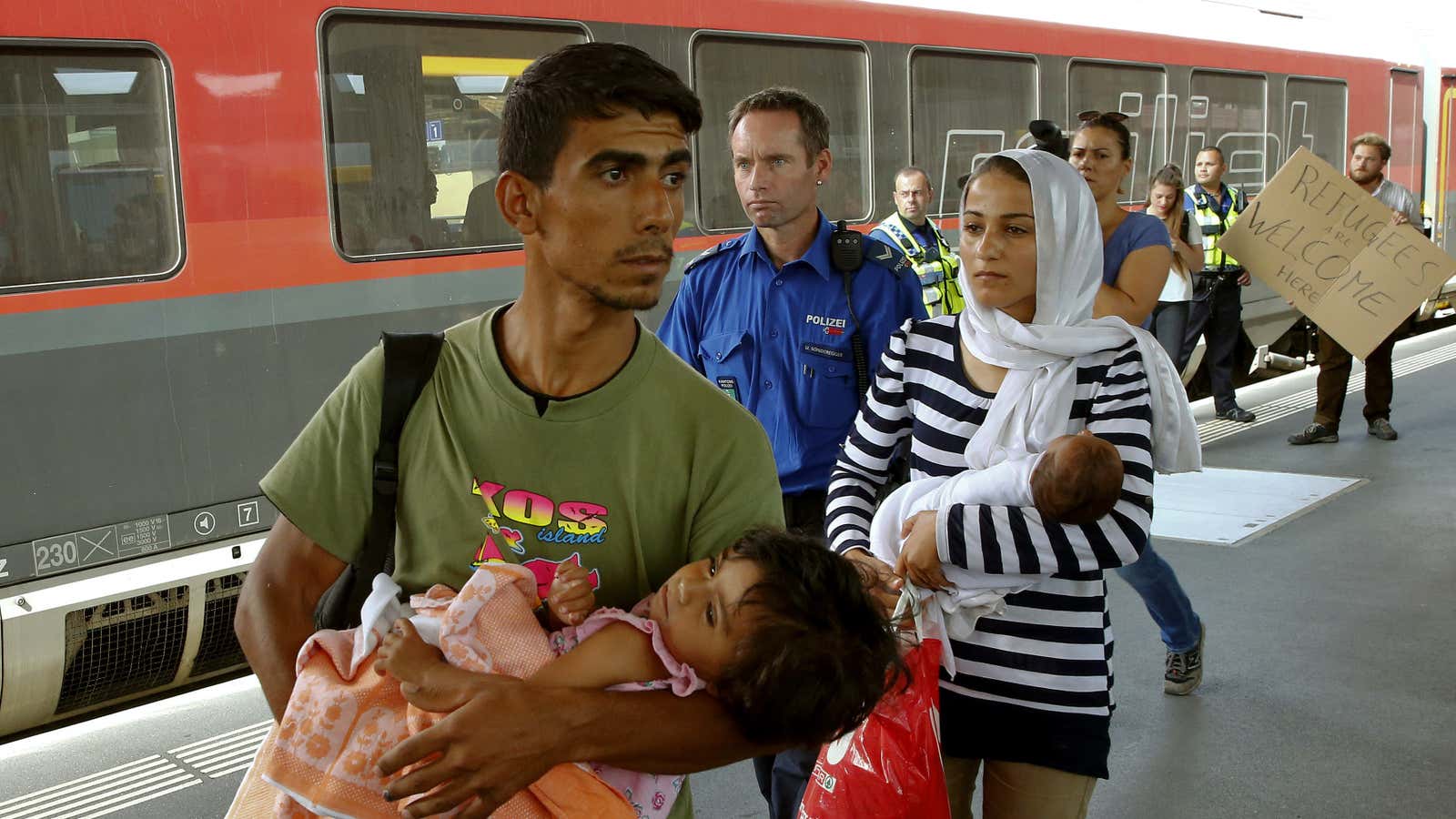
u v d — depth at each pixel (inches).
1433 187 516.4
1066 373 90.2
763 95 121.7
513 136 60.4
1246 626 202.2
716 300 127.6
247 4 175.2
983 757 93.4
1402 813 142.9
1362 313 155.2
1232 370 379.2
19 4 155.4
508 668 58.0
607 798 57.5
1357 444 332.8
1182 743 162.2
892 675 65.9
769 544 60.3
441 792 52.7
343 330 189.0
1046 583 90.5
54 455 160.6
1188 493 287.3
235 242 175.9
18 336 156.9
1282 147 417.7
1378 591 216.2
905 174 260.4
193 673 179.5
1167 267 155.2
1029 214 90.4
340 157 186.7
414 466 64.6
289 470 64.9
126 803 153.4
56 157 159.8
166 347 170.1
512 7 205.6
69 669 163.8
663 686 59.4
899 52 276.1
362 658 58.9
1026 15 310.7
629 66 58.7
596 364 63.3
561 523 63.7
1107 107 339.9
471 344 64.7
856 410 122.8
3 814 149.9
